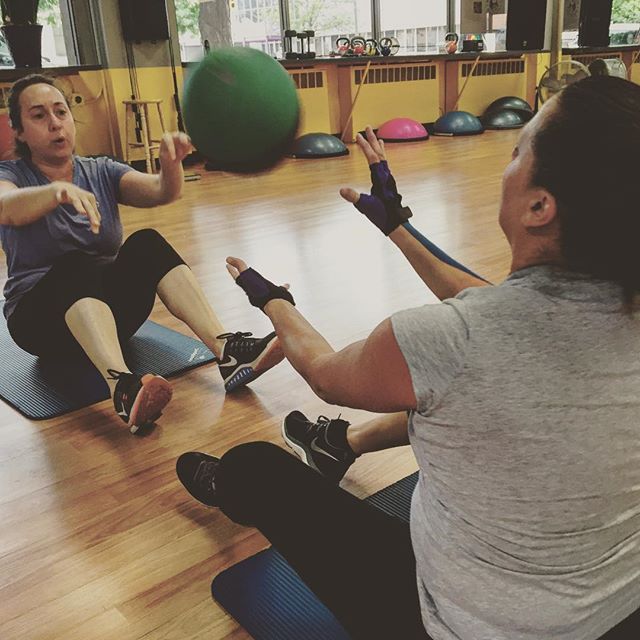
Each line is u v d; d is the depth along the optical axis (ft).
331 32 31.35
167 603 4.57
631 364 2.37
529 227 2.42
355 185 19.20
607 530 2.51
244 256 12.48
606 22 34.32
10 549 5.15
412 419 2.65
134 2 21.20
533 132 2.39
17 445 6.56
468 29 30.89
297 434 5.83
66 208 7.36
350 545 3.20
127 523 5.40
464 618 2.62
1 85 19.15
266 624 4.29
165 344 8.60
